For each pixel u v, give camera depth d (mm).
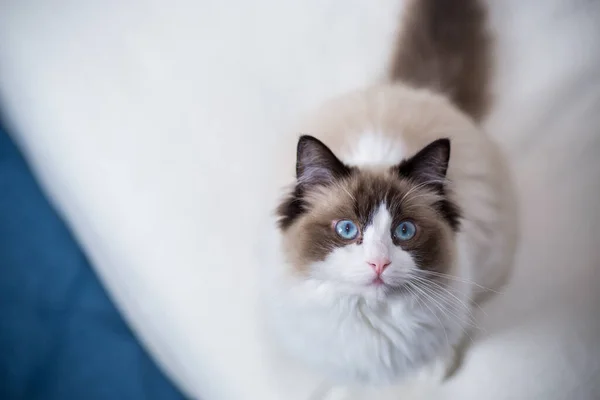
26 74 865
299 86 873
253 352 748
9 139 849
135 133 847
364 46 875
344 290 623
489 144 779
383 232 616
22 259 794
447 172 707
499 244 742
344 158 701
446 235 647
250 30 899
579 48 863
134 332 769
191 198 816
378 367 685
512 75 859
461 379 730
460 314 679
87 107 854
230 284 775
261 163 829
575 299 758
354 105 750
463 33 841
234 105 866
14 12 887
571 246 784
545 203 810
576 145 830
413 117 733
